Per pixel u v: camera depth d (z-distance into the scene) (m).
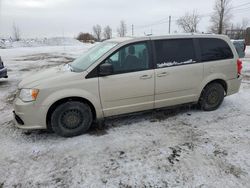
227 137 4.02
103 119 4.35
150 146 3.75
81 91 3.96
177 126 4.49
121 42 4.22
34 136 4.18
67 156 3.51
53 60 17.84
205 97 5.11
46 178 3.02
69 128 4.08
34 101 3.78
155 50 4.42
